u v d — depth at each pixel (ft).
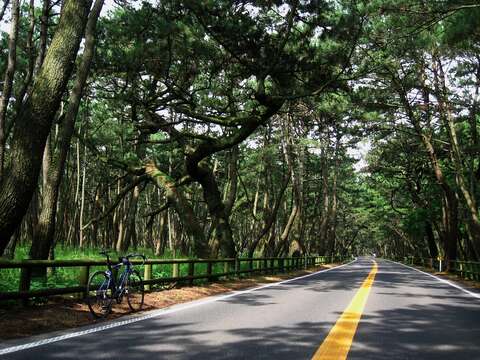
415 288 55.52
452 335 24.63
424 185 147.95
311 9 58.80
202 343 21.63
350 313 31.78
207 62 66.03
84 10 35.60
